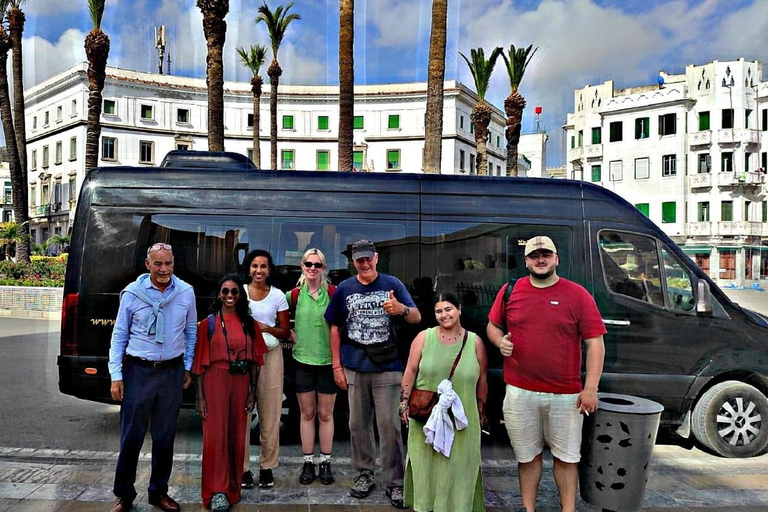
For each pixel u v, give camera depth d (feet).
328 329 13.04
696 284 14.78
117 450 15.67
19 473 13.66
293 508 11.71
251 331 12.05
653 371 15.30
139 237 15.56
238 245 15.48
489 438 15.52
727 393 15.25
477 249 15.53
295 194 15.58
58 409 20.27
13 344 34.65
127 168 15.93
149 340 11.28
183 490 12.64
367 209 15.56
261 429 12.69
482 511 11.20
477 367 10.86
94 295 15.48
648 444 10.88
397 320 13.00
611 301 15.28
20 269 46.88
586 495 11.29
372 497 12.32
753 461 14.92
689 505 11.94
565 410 10.66
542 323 10.62
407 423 11.23
